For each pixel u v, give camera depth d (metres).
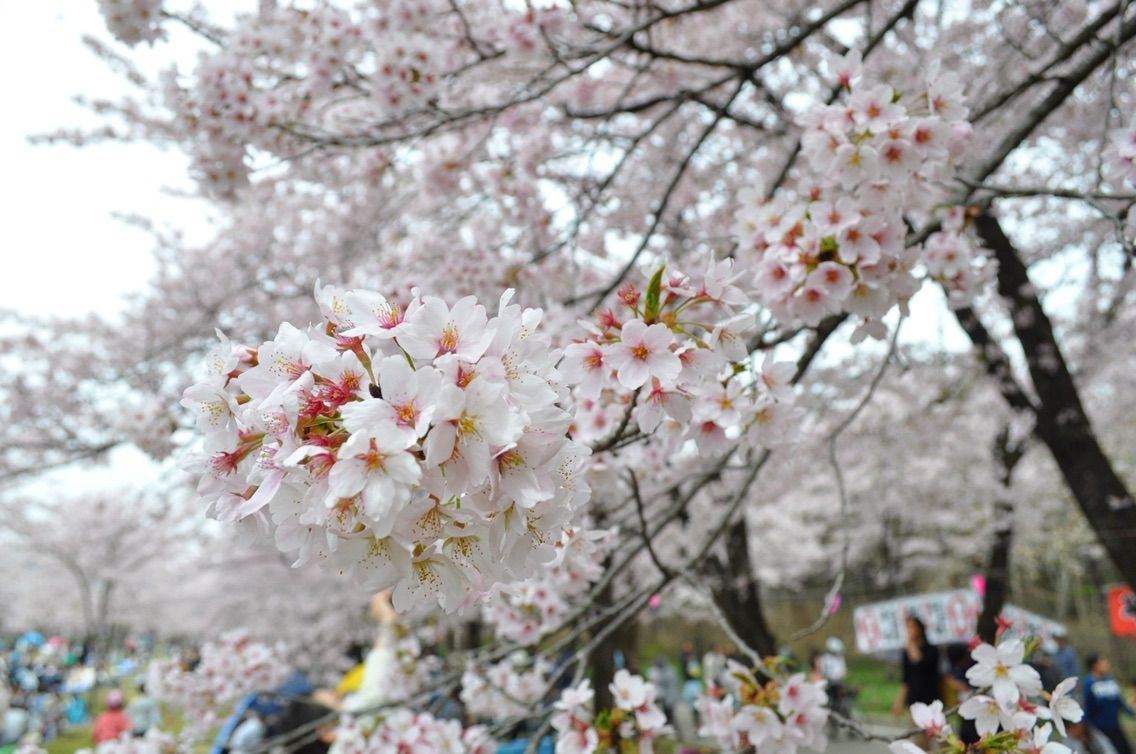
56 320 5.84
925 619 7.50
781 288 1.90
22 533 16.11
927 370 7.04
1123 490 4.21
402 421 0.92
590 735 2.00
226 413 1.08
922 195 1.97
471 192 4.04
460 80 3.47
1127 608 4.99
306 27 2.86
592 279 3.91
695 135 4.87
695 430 1.80
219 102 2.78
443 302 1.04
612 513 2.63
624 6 2.98
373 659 3.66
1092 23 2.53
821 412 5.29
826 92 4.26
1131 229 1.89
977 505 10.29
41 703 12.68
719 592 7.00
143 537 16.53
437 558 1.03
